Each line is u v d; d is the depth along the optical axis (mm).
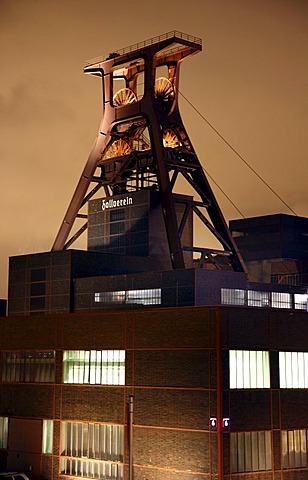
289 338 65625
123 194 83625
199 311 61656
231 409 60156
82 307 76875
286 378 64938
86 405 68938
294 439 64812
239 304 72375
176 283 70125
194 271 69000
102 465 66938
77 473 68875
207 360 60625
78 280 77500
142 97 82625
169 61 85438
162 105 83438
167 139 85062
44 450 71938
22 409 74500
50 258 80000
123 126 90000
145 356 64812
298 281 103938
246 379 61750
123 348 66625
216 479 58719
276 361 64250
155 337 64375
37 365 74000
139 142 89250
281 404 64125
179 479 60906
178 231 77938
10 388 76000
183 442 61125
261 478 61562
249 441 61219
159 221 82000
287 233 107812
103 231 85062
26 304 81562
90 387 68875
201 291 69250
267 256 108000
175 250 75438
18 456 74062
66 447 70125
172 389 62500
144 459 63500
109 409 67000
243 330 62000
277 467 62906
